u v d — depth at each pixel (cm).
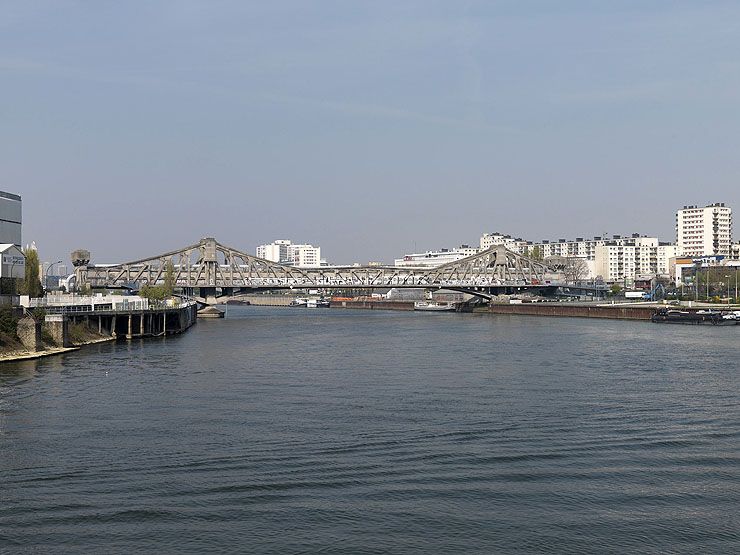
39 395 7675
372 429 6303
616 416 6831
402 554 4062
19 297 12194
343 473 5188
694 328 17400
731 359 10719
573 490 4928
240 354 11569
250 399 7581
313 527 4356
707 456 5638
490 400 7556
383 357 11250
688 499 4806
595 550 4128
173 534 4256
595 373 9369
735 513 4597
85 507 4588
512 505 4681
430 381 8769
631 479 5141
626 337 14650
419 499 4756
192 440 5931
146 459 5441
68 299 14900
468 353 11794
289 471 5219
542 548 4141
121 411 6950
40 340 11056
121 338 14288
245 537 4231
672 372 9431
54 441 5875
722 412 7012
